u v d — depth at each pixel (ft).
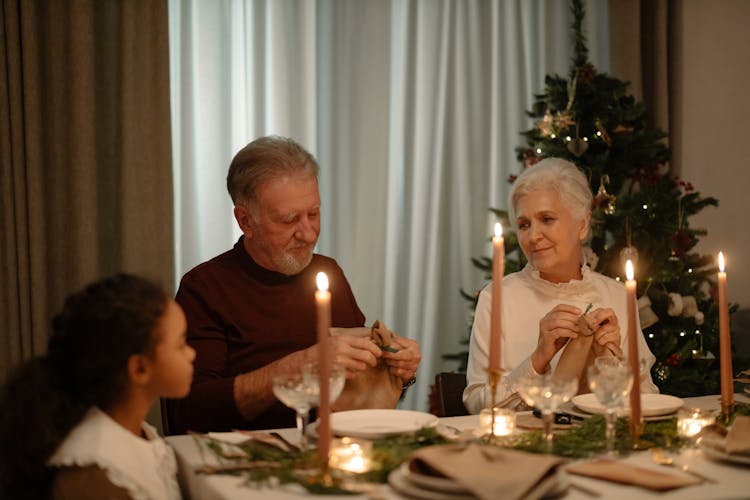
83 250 11.64
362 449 5.08
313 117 13.65
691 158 15.42
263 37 13.34
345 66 13.98
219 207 13.15
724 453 5.09
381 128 14.12
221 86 13.12
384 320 14.32
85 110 11.61
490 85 14.88
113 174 12.07
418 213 14.51
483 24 14.83
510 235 12.10
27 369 4.95
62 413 4.87
